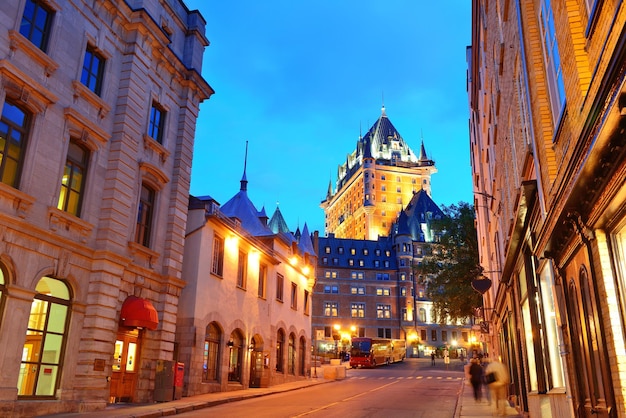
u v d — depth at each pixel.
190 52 23.41
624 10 4.49
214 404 19.59
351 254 103.00
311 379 37.41
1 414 12.59
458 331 99.50
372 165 155.50
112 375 17.56
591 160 5.14
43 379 14.54
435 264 44.38
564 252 7.72
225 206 39.19
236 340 27.27
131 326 17.92
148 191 20.09
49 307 14.99
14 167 14.00
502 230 17.62
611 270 5.91
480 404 18.62
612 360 5.92
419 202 125.19
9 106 14.00
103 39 17.98
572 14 6.32
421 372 51.06
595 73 5.12
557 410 9.67
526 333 13.64
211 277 24.59
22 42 14.25
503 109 13.91
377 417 14.93
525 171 10.41
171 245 20.52
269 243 33.25
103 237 16.80
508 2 10.84
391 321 98.31
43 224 14.58
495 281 24.44
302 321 37.81
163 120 21.39
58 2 15.98
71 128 15.98
